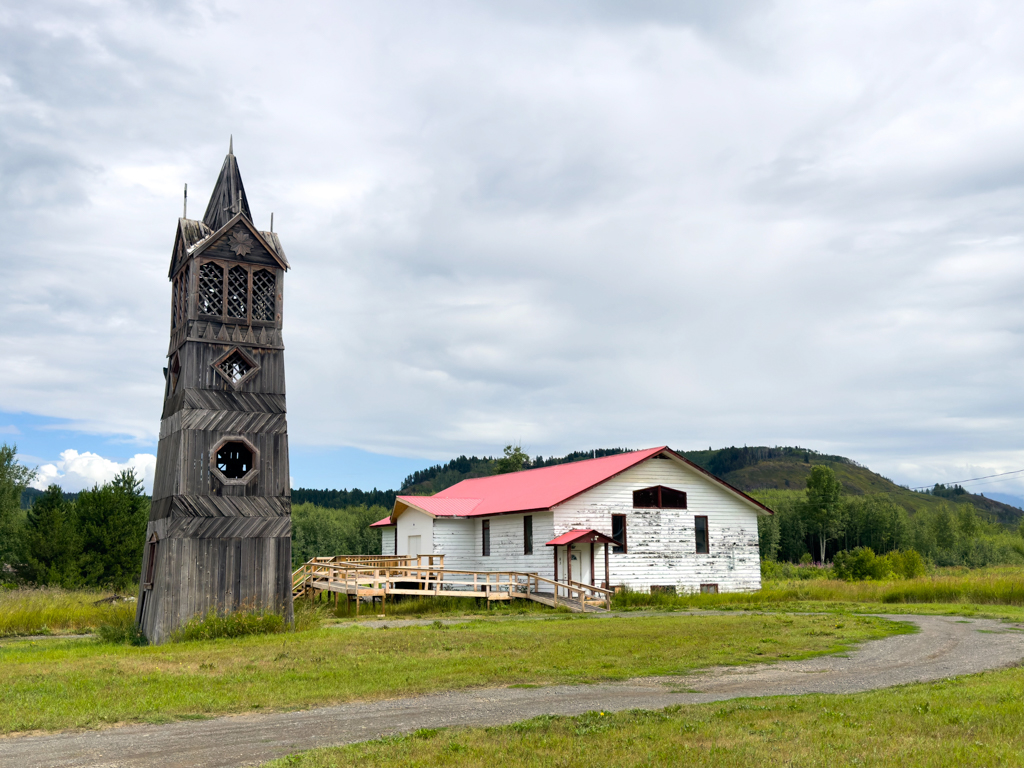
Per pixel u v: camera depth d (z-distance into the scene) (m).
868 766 8.08
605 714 11.00
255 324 26.02
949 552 88.56
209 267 25.84
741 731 9.70
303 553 92.62
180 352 25.53
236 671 15.30
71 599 31.25
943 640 19.53
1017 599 30.77
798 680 14.19
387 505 171.62
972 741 8.91
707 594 35.88
